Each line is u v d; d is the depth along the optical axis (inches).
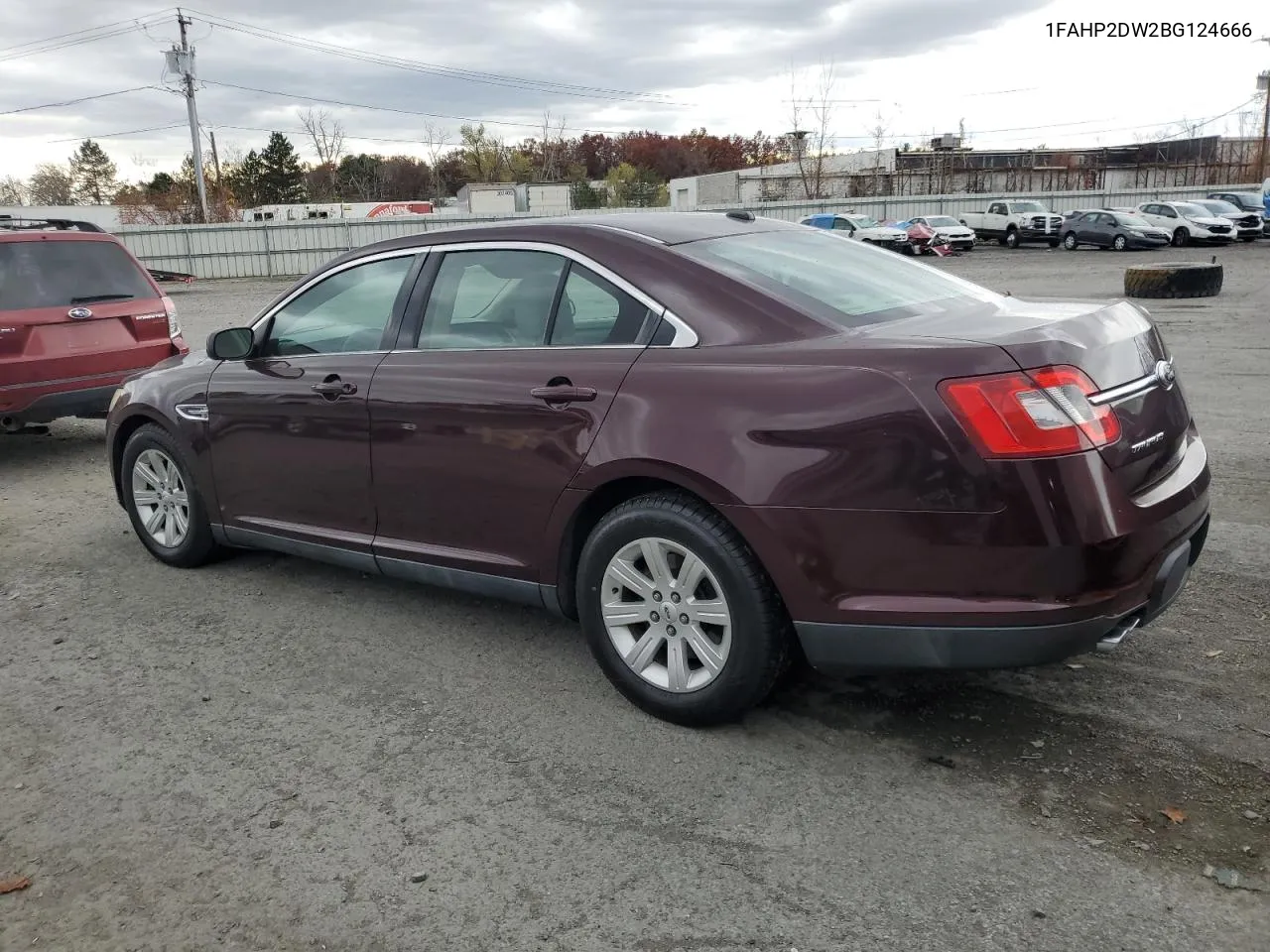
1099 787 116.6
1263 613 161.8
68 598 193.0
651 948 95.0
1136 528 112.8
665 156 3892.7
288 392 171.5
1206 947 91.7
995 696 139.1
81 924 102.0
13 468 307.0
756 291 129.8
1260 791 114.5
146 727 141.4
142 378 205.9
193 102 1860.2
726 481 121.0
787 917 98.1
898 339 118.3
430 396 150.8
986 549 110.0
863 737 130.3
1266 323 525.0
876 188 2379.4
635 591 134.6
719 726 134.4
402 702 145.9
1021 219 1542.8
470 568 152.3
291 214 2322.8
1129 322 128.6
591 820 115.3
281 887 106.3
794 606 120.3
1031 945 92.9
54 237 298.5
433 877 106.8
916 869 104.3
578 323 140.9
